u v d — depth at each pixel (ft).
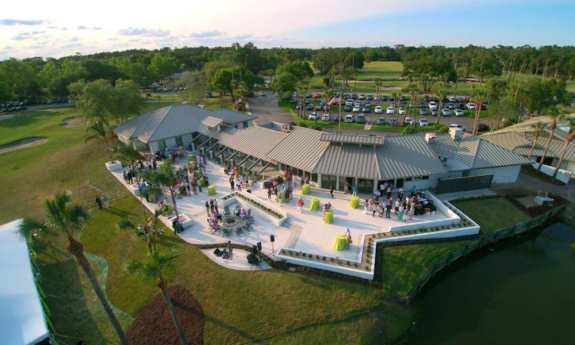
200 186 134.72
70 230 56.54
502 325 75.20
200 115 192.65
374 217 106.42
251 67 504.43
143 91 428.56
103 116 203.82
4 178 163.32
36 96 370.73
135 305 80.94
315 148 130.52
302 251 91.15
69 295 86.33
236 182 134.41
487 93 220.02
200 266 89.40
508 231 103.45
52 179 157.38
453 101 303.27
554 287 86.33
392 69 651.66
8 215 130.00
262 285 81.51
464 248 94.89
